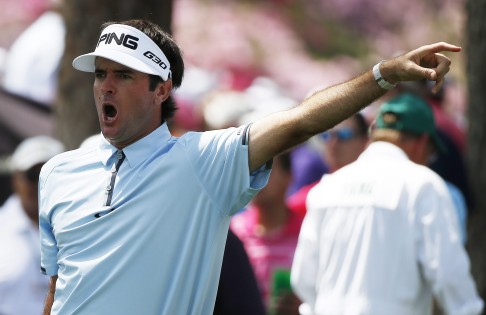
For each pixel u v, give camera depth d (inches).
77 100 979.9
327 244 808.9
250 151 584.4
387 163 800.3
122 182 592.4
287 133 580.7
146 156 596.4
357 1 2544.3
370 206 789.9
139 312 579.2
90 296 582.6
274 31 2442.2
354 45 2532.0
